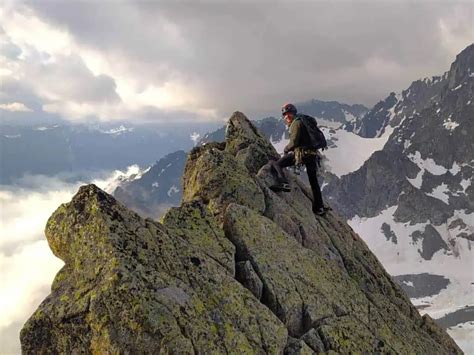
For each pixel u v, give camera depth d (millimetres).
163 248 13820
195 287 13586
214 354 12109
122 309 11625
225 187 19859
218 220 18891
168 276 13008
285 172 24703
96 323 11641
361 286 21578
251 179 20672
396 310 21094
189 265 14062
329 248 22062
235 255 16891
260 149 25109
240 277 15977
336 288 18062
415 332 20609
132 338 11406
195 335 12039
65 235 13781
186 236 16000
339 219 25250
